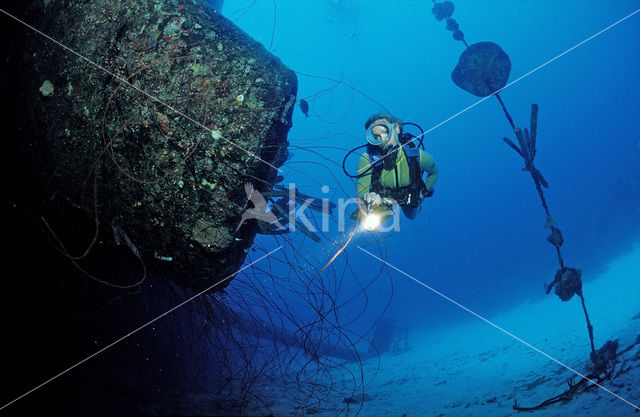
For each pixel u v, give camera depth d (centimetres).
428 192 307
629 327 393
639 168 1978
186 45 232
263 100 232
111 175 236
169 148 226
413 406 376
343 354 850
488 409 313
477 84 322
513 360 521
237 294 356
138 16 238
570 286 317
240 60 237
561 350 470
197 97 227
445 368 605
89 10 246
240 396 377
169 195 227
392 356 1016
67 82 245
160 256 241
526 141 316
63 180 253
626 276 887
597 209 2080
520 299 1719
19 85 268
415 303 3112
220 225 227
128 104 230
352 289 3528
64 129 247
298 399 409
